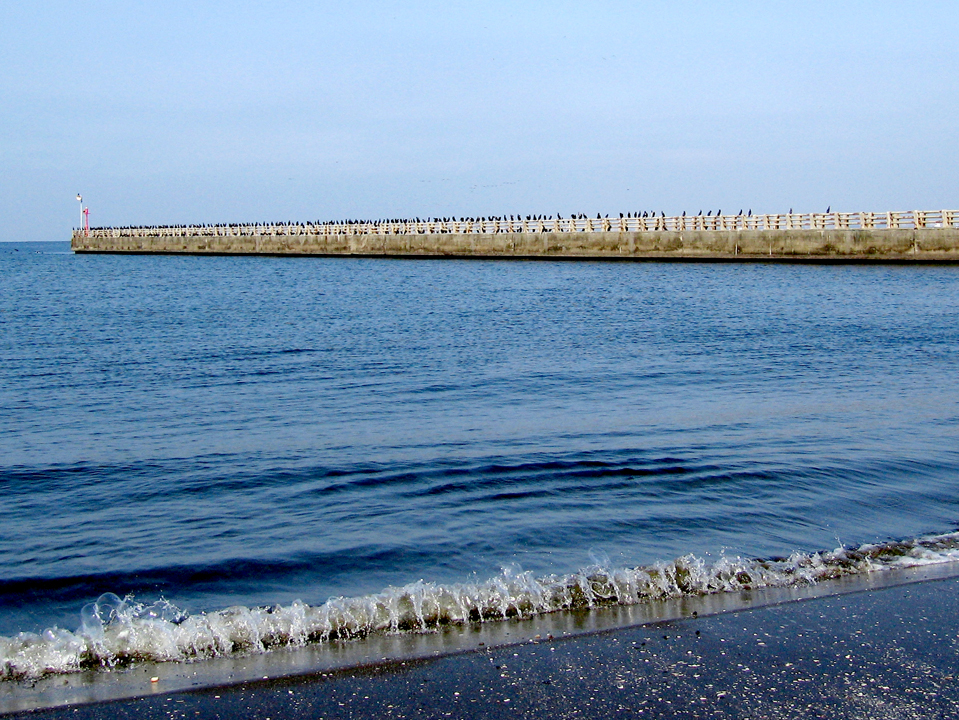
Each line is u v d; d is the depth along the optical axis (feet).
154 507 39.06
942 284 160.86
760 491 40.22
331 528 35.76
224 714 20.86
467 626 25.79
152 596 29.17
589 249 242.99
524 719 20.51
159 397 66.39
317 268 255.50
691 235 225.35
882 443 49.37
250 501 39.75
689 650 23.82
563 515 37.01
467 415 58.75
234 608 26.68
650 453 47.19
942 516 36.45
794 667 22.77
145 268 280.72
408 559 32.09
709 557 31.86
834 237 202.80
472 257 267.59
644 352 90.79
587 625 25.63
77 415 59.88
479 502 39.06
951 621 25.36
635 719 20.45
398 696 21.61
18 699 21.63
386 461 46.06
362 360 85.20
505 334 107.24
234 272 248.73
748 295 154.61
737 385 70.49
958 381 71.46
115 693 21.90
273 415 59.26
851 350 91.09
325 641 24.88
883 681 22.00
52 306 150.30
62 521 37.19
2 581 30.27
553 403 62.95
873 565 30.12
